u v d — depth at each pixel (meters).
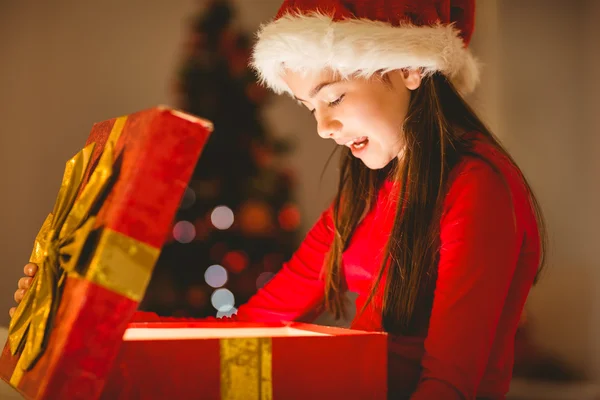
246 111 3.28
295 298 1.55
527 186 1.29
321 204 4.28
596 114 2.92
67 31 4.43
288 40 1.21
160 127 0.88
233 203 3.26
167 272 3.16
